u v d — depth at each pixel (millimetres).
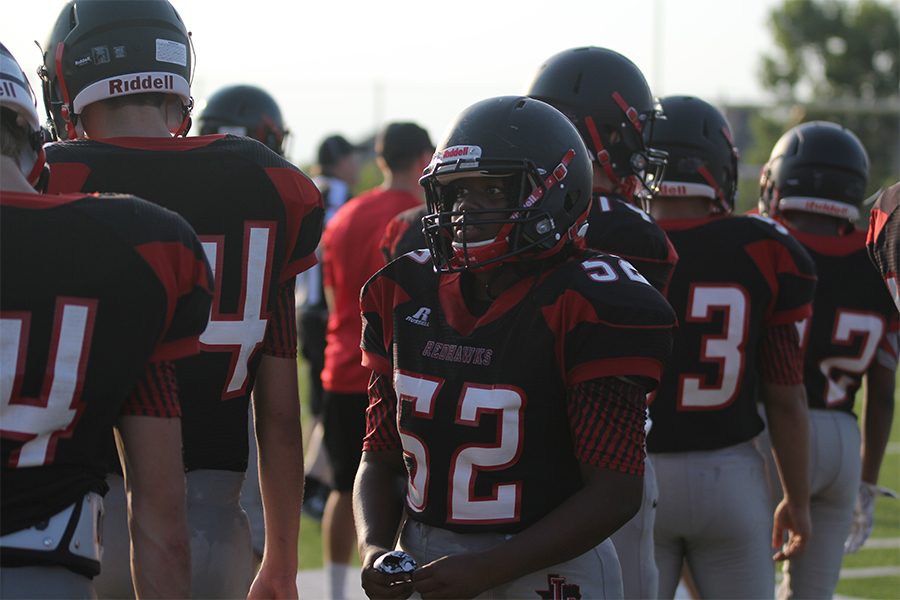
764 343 12453
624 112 11430
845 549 15250
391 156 18828
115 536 8797
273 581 9617
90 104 9234
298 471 9562
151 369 7098
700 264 12227
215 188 9102
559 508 8023
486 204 8391
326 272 18797
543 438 8164
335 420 17875
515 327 8195
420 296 8711
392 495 9023
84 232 6891
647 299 8156
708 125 12875
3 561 6699
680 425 12117
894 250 9297
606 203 10844
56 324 6762
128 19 9125
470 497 8227
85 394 6816
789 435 12500
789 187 14539
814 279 12344
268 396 9484
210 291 7316
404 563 8016
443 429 8281
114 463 8805
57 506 6832
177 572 7113
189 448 9023
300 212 9398
